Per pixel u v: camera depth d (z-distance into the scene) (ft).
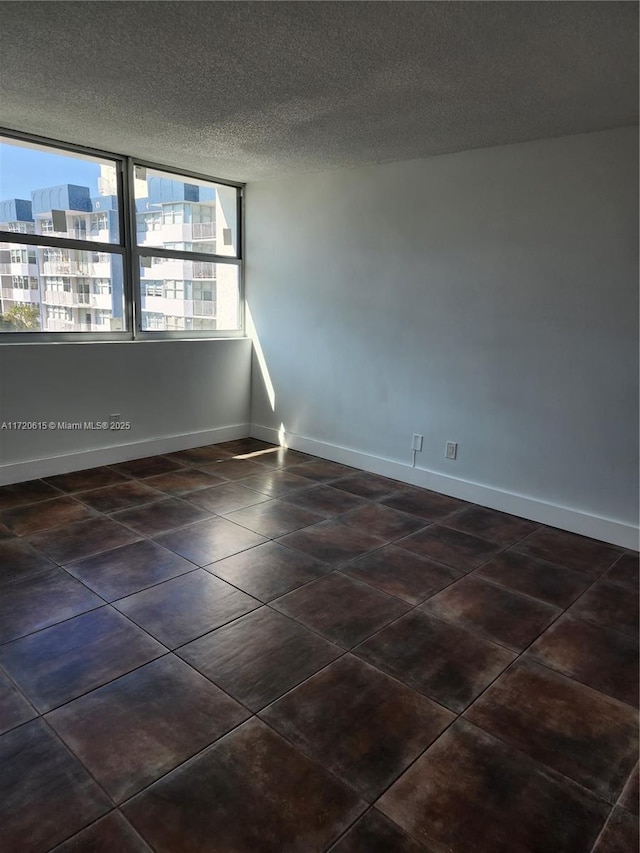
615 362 10.61
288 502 12.79
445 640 7.78
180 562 9.76
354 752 5.82
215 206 16.37
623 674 7.18
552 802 5.32
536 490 12.00
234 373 17.49
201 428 17.03
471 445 12.92
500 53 7.37
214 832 4.91
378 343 14.34
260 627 7.94
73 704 6.37
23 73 8.57
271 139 11.79
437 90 8.71
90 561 9.68
